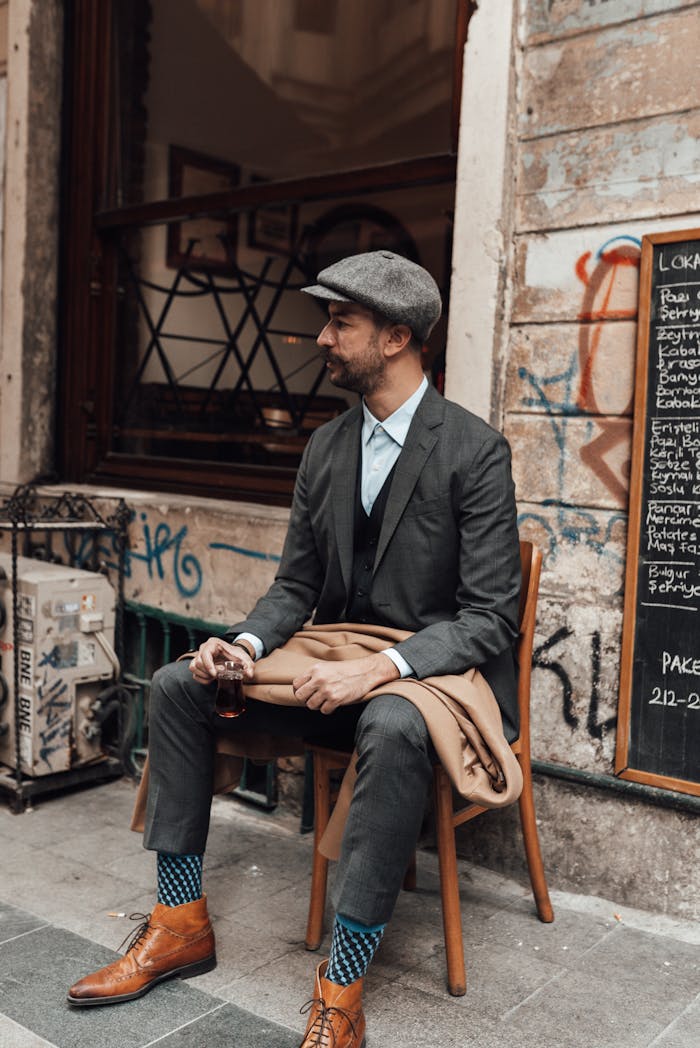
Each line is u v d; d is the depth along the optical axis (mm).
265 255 3617
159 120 3885
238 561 3244
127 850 2955
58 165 4098
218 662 2199
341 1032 1891
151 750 2219
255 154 3639
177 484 3807
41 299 4090
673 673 2531
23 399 4066
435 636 2098
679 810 2531
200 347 3814
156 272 3941
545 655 2738
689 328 2479
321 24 3410
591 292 2650
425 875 2816
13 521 3279
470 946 2402
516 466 2799
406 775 1909
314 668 2010
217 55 3713
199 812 2199
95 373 4102
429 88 3127
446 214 3100
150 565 3508
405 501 2219
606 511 2654
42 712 3236
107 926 2471
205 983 2205
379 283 2139
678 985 2240
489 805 2002
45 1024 2035
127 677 3576
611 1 2568
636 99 2549
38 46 3984
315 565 2461
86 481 4102
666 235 2488
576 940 2445
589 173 2635
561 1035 2035
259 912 2568
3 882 2719
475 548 2174
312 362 3496
